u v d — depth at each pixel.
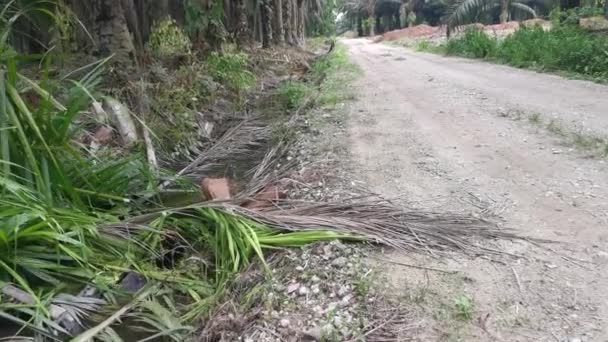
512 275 2.55
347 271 2.65
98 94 4.71
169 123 6.05
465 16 16.12
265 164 4.87
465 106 6.70
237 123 6.93
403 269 2.67
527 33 13.27
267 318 2.36
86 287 2.54
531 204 3.35
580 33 11.59
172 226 3.20
